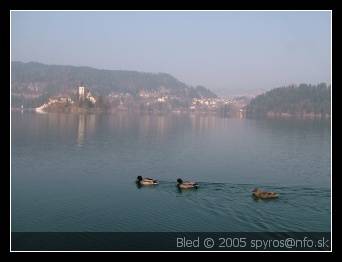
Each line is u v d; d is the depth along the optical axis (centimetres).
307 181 5588
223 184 5350
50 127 13775
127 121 19375
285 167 6681
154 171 6212
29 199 4584
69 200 4572
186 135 12131
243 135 12438
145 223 3809
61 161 6912
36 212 4131
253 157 7725
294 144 9938
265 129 15288
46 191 4944
